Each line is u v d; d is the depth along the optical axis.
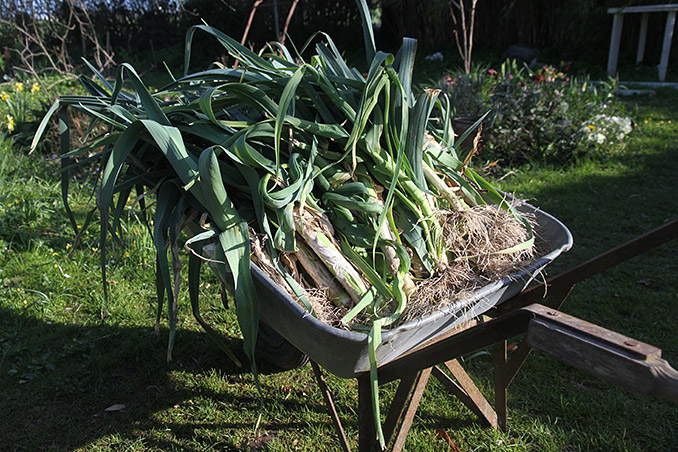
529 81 6.37
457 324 1.79
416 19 14.42
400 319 1.66
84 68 12.39
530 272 1.80
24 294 3.46
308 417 2.52
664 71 10.02
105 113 2.14
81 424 2.48
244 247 1.66
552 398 2.59
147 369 2.84
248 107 2.22
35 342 3.03
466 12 13.29
